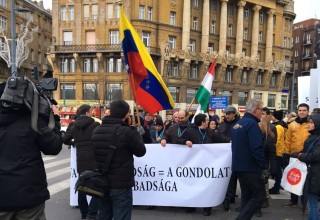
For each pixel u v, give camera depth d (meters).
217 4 49.00
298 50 82.50
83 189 3.73
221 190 5.91
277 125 7.71
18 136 2.75
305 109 6.47
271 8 54.59
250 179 4.70
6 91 2.70
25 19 51.69
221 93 48.44
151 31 41.91
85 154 5.11
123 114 3.97
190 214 5.95
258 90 53.41
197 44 46.91
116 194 3.80
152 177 6.07
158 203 6.07
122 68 41.16
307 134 6.39
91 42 42.16
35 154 2.84
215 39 49.00
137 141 3.87
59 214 5.89
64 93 41.81
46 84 3.03
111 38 41.59
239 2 50.44
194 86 45.31
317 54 75.31
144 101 6.70
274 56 57.19
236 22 51.31
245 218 4.73
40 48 57.00
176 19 44.38
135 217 5.71
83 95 42.44
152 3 41.97
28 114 2.84
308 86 10.35
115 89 41.28
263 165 4.64
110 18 41.19
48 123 2.92
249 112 4.83
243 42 52.84
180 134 6.20
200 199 5.91
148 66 6.62
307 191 4.82
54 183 8.68
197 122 6.24
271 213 6.07
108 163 3.75
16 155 2.75
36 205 2.83
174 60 43.16
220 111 37.75
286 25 59.25
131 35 6.34
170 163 6.02
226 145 5.91
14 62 17.53
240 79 51.00
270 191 7.70
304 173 5.15
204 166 5.93
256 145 4.58
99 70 41.78
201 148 5.94
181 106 43.97
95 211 5.32
